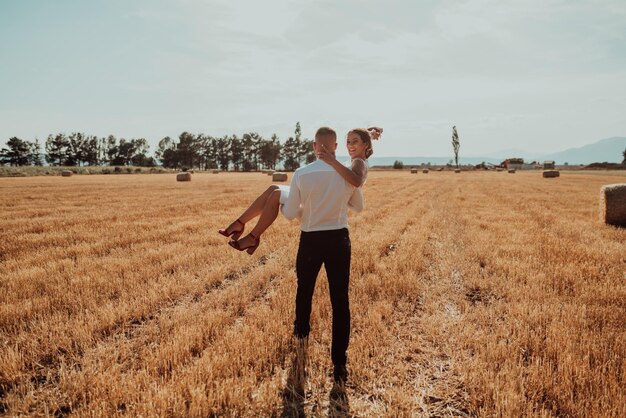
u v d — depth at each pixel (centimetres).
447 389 287
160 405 251
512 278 527
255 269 587
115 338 366
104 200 1656
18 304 419
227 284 529
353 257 626
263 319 389
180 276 530
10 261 618
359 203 316
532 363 314
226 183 3106
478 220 1055
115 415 244
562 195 1862
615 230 905
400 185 2756
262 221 335
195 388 269
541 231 881
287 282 511
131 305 429
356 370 305
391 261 622
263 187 2550
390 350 341
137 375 283
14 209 1337
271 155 12538
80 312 400
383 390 283
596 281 510
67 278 532
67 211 1277
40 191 2206
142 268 573
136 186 2691
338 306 294
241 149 12825
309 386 290
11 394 270
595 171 6241
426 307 438
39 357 328
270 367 309
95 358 319
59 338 349
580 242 764
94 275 538
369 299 448
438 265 623
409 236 827
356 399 274
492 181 3347
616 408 243
